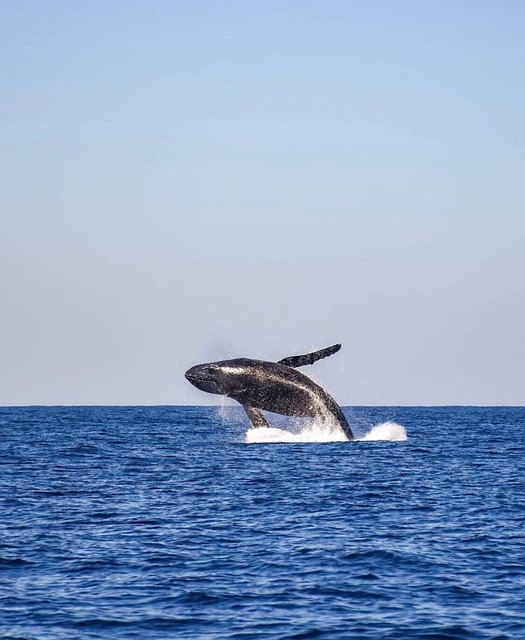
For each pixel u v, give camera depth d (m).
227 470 163.00
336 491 138.12
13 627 71.12
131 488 143.25
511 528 109.25
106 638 68.75
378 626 71.69
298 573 86.81
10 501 130.00
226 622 72.62
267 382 161.25
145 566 89.44
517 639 68.19
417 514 119.00
